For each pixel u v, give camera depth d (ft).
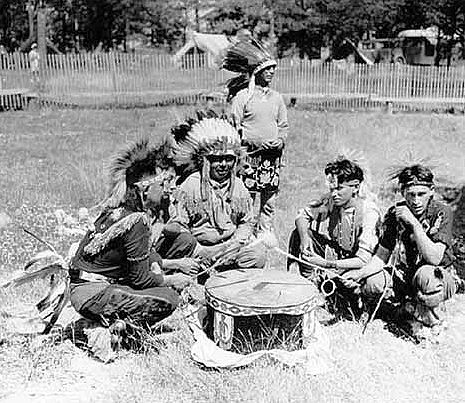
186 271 16.49
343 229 16.81
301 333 14.78
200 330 15.07
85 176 31.94
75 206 27.17
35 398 13.19
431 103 67.82
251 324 15.23
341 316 16.84
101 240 14.26
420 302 15.33
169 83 73.05
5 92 66.49
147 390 13.37
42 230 23.29
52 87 69.82
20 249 21.20
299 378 13.65
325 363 14.26
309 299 14.47
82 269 14.76
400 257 16.71
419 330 15.67
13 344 15.23
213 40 123.03
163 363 14.15
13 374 14.03
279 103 23.85
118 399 13.01
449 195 31.19
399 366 14.46
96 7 159.12
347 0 127.34
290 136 48.80
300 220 17.15
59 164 37.91
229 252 17.37
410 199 15.25
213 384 13.38
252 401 12.87
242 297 14.44
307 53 138.21
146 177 14.47
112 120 59.00
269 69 23.45
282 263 20.56
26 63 69.10
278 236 23.12
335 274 16.33
